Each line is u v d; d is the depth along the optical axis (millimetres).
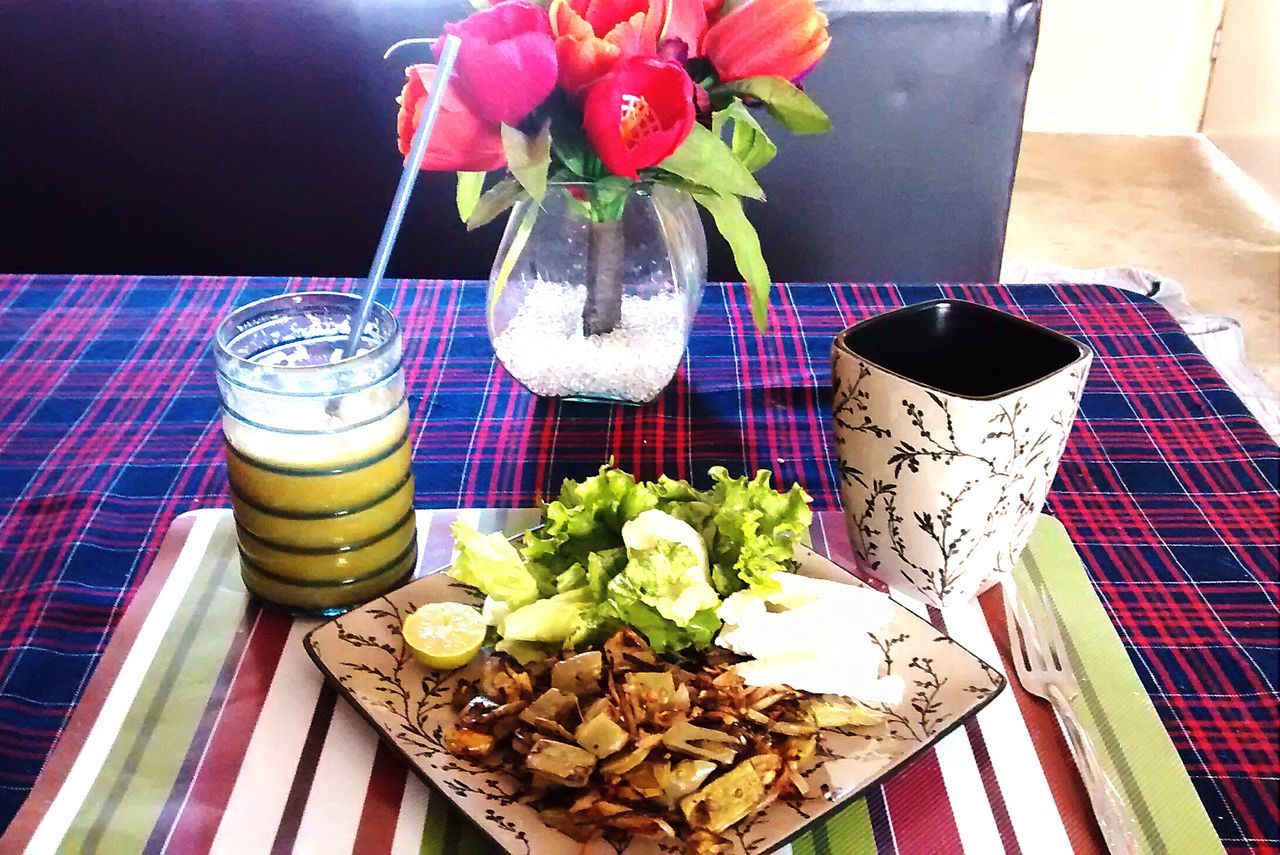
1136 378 927
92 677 659
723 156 747
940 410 651
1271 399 1284
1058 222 3094
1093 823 593
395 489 698
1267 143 3330
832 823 591
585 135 753
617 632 647
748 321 1013
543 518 732
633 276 842
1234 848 584
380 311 707
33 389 901
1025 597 717
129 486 805
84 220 1517
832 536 770
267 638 684
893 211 1485
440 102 699
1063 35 3846
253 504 676
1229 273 2785
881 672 646
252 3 1375
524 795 584
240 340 704
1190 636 695
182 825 583
